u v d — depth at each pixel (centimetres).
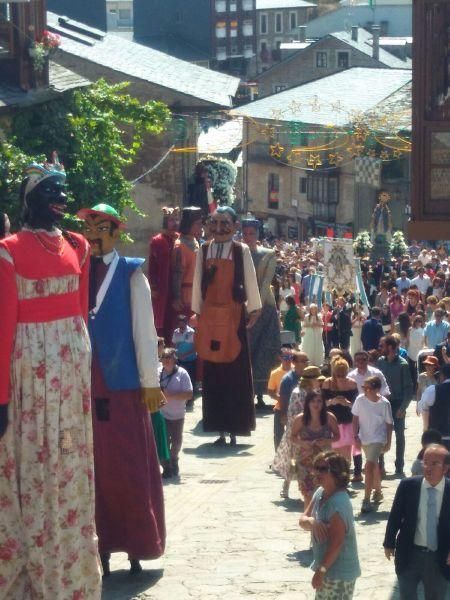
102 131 2736
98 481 1074
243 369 1981
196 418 2242
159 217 4003
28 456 740
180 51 12788
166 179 3988
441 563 1016
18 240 741
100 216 1029
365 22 12138
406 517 1023
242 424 1989
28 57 2505
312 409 1411
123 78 4253
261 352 2292
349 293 3316
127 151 2823
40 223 750
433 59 1430
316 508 990
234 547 1296
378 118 6122
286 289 3491
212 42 12888
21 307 738
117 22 14738
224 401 1988
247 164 8519
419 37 1431
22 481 742
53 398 741
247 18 13275
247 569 1211
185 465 1831
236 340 1970
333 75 7962
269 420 2248
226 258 1948
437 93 1438
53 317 746
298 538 1335
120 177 2747
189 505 1523
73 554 759
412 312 3256
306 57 10369
